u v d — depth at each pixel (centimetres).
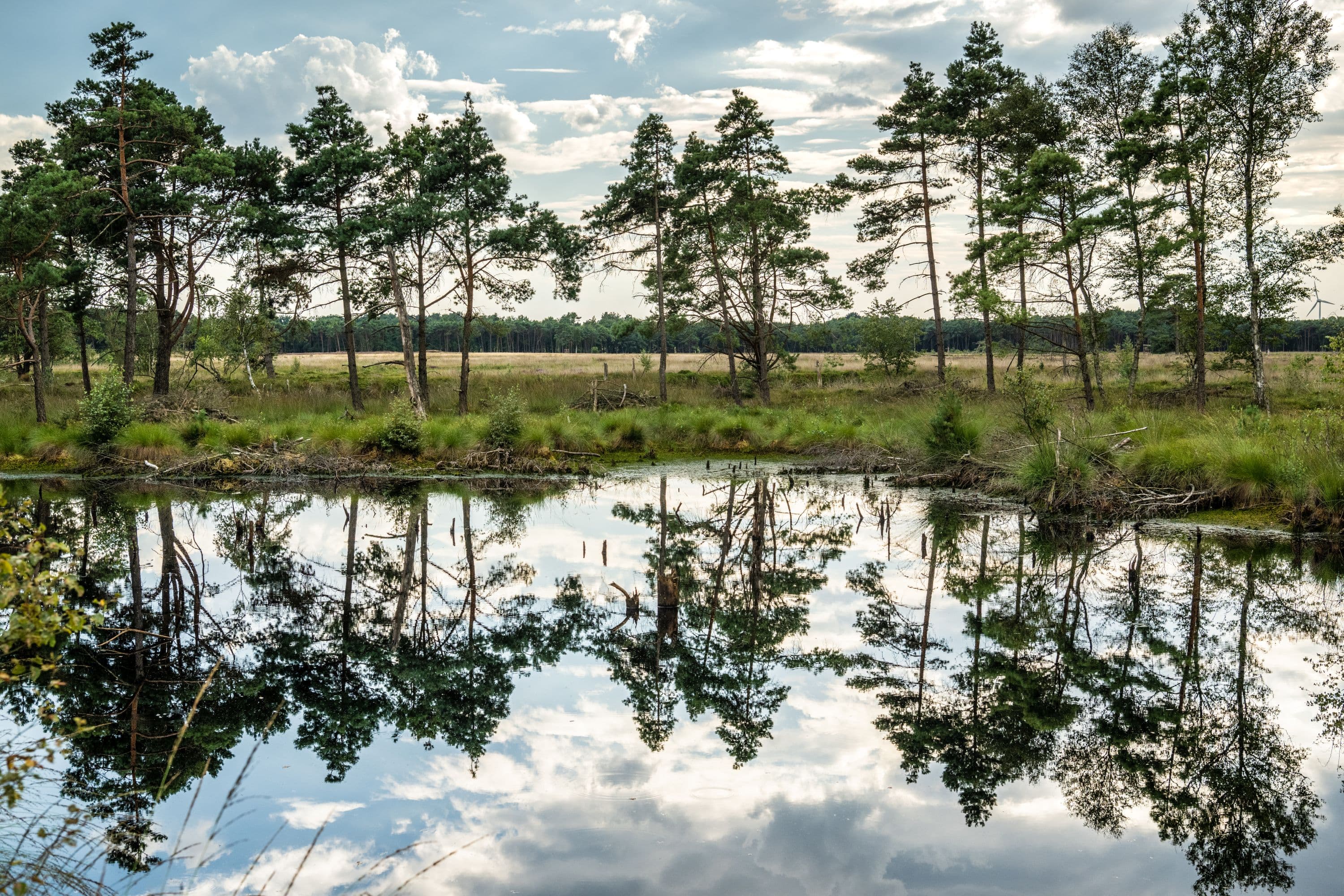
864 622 911
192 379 3753
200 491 1844
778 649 828
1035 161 2436
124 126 2469
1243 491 1404
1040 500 1570
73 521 1473
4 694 693
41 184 2186
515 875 431
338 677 774
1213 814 507
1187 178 2388
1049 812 511
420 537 1387
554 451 2256
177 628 919
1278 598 952
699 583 1087
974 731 632
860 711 670
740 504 1678
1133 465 1529
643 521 1509
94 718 662
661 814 509
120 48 2511
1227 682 719
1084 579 1051
